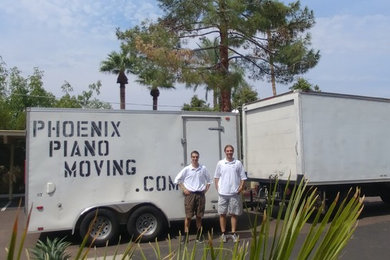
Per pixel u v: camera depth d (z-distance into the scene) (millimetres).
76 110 8055
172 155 8688
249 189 10344
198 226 8188
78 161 7984
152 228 8297
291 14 18453
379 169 10898
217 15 16703
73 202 7883
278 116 10234
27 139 7703
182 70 16516
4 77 28031
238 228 9352
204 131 9000
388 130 11195
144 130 8531
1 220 11312
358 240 8070
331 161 10023
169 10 18203
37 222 7625
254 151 10945
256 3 17641
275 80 18938
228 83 17344
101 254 7109
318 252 1896
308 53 18281
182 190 8242
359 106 10664
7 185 17375
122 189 8258
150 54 16250
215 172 8320
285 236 1953
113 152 8250
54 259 3316
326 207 10258
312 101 9867
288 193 9688
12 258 1481
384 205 13227
